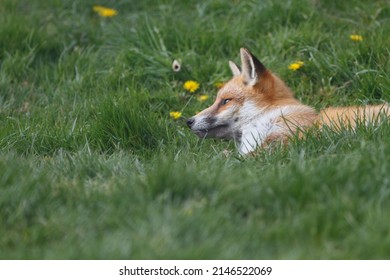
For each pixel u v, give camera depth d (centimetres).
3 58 1553
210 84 1447
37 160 1085
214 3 1712
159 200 850
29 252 782
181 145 1194
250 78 1203
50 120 1298
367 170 878
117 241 772
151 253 755
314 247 770
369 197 841
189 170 916
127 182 900
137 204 847
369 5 1639
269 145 1098
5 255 778
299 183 855
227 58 1507
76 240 794
